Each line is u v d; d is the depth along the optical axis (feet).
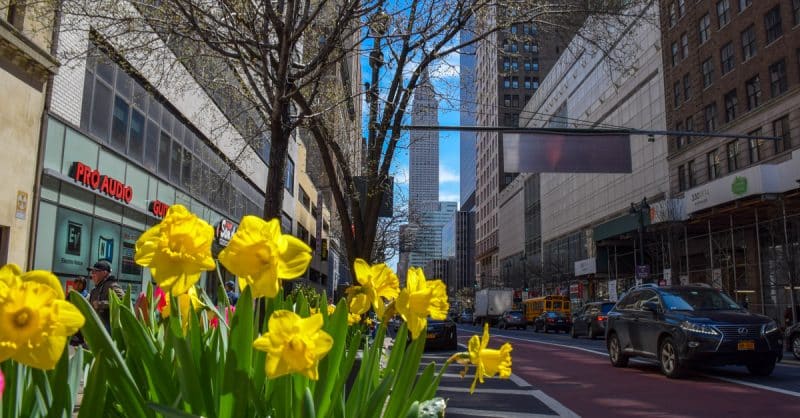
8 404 5.74
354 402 7.57
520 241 301.84
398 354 7.77
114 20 31.81
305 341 5.19
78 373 7.28
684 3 140.26
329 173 41.37
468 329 170.40
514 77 357.20
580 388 35.37
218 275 9.13
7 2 37.60
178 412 5.61
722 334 35.99
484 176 429.38
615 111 179.01
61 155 47.67
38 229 44.93
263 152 110.83
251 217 5.74
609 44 41.19
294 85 29.73
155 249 5.41
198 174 77.71
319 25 34.68
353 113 44.93
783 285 91.61
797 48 102.89
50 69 45.06
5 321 4.42
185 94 70.59
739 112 118.83
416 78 36.83
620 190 173.27
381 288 7.81
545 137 55.57
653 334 40.57
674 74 143.74
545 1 35.12
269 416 6.43
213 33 30.81
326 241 180.96
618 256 169.89
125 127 58.34
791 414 26.09
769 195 94.27
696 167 133.69
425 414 7.36
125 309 6.47
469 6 33.73
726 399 30.09
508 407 29.37
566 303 174.19
